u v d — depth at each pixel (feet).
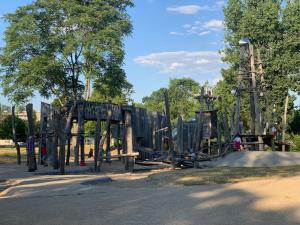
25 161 116.88
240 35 170.71
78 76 171.42
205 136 116.98
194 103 320.09
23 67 155.84
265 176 56.65
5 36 163.84
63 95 170.81
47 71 156.46
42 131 102.22
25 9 162.20
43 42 160.76
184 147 118.73
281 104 168.86
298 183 44.60
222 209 31.83
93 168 81.41
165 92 84.07
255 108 110.63
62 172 73.41
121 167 89.71
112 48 159.12
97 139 81.10
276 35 168.35
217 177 56.24
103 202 37.42
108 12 162.71
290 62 162.20
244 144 102.73
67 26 160.66
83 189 47.85
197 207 32.86
